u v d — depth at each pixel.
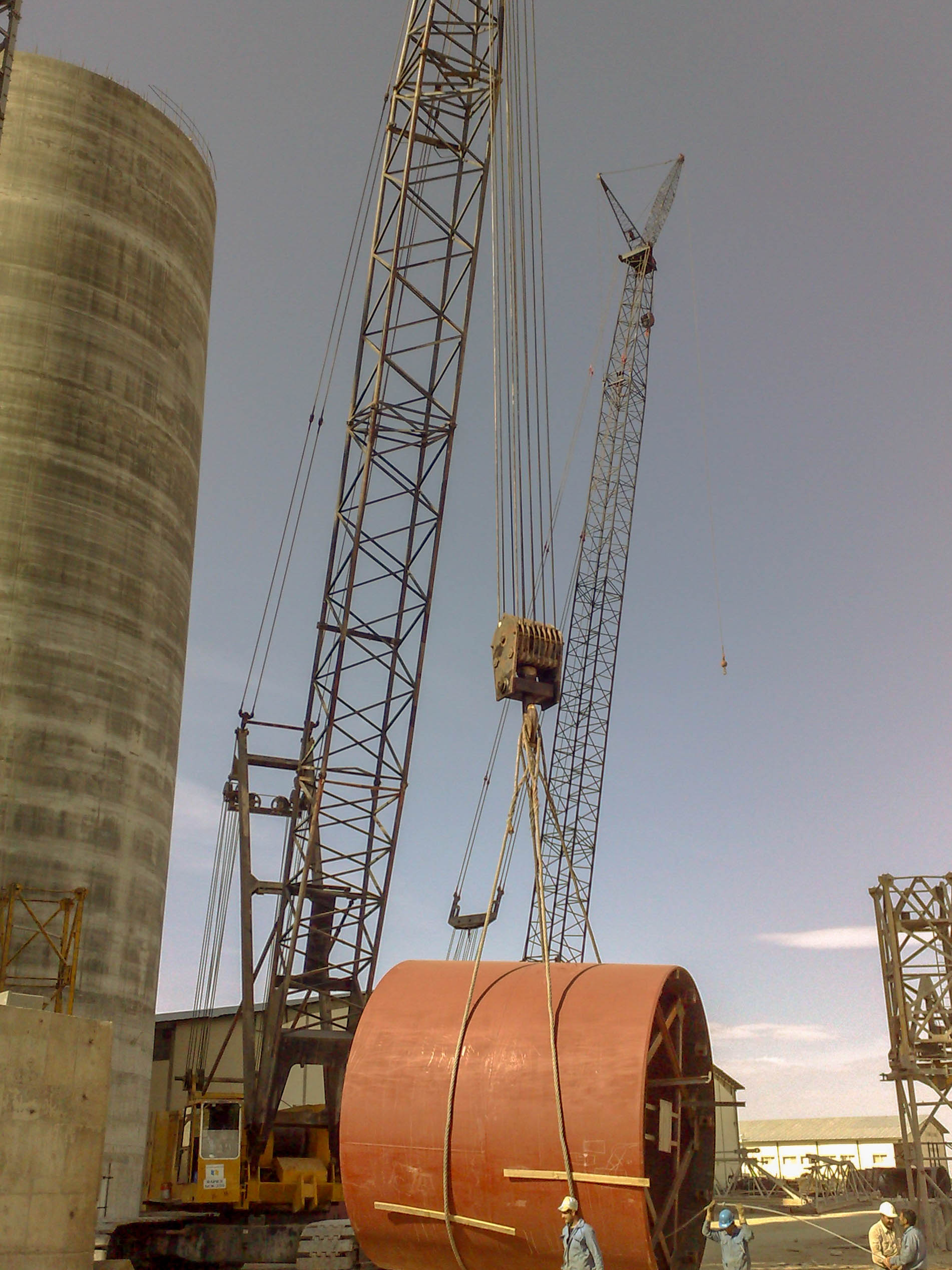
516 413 19.97
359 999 30.48
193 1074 29.20
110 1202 32.31
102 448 37.16
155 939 36.53
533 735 15.11
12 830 32.69
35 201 38.19
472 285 33.38
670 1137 13.27
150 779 36.78
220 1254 25.86
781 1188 66.62
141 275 39.88
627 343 76.25
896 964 31.22
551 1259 12.02
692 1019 13.80
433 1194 12.38
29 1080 17.58
